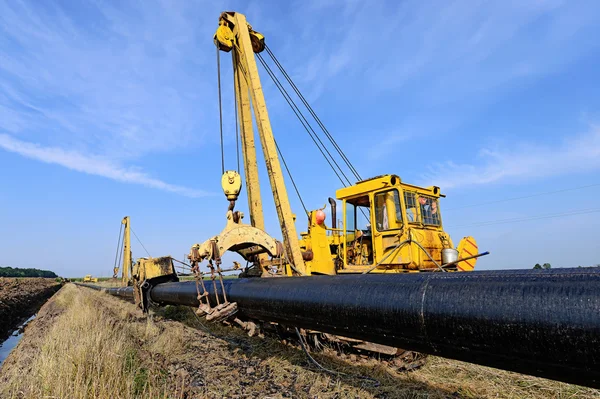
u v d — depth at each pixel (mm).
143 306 9828
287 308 4031
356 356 6090
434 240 7391
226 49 8586
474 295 2424
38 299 36219
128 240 24453
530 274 2322
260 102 7754
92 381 4820
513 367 2318
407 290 2885
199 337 8203
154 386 4871
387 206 7367
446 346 2611
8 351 13211
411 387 4844
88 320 9461
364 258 8227
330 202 9312
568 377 2076
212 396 4832
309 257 7758
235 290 5031
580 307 1940
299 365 5836
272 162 7477
